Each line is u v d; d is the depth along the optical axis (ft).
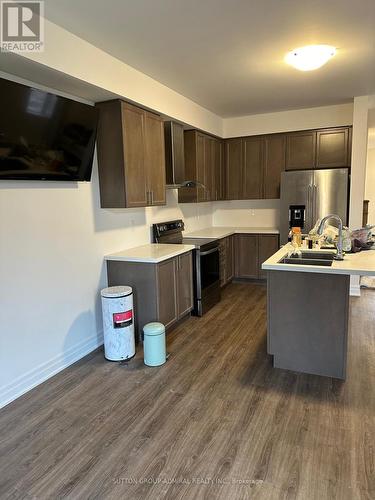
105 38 9.02
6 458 6.65
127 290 10.46
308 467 6.22
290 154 17.84
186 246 13.28
